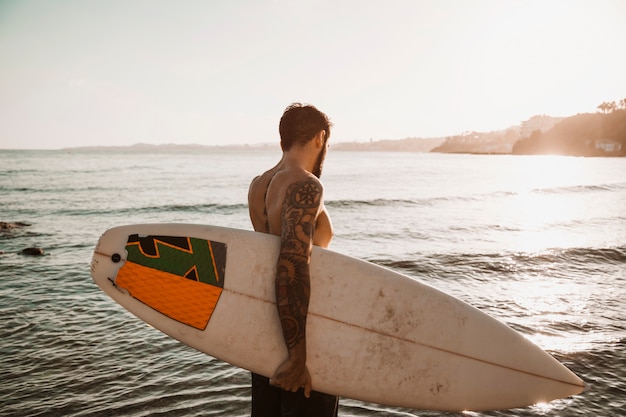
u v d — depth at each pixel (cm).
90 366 420
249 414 338
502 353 206
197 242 184
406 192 2934
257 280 179
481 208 2073
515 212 1917
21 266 831
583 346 460
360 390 182
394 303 190
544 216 1778
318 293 182
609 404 348
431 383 194
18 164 6725
